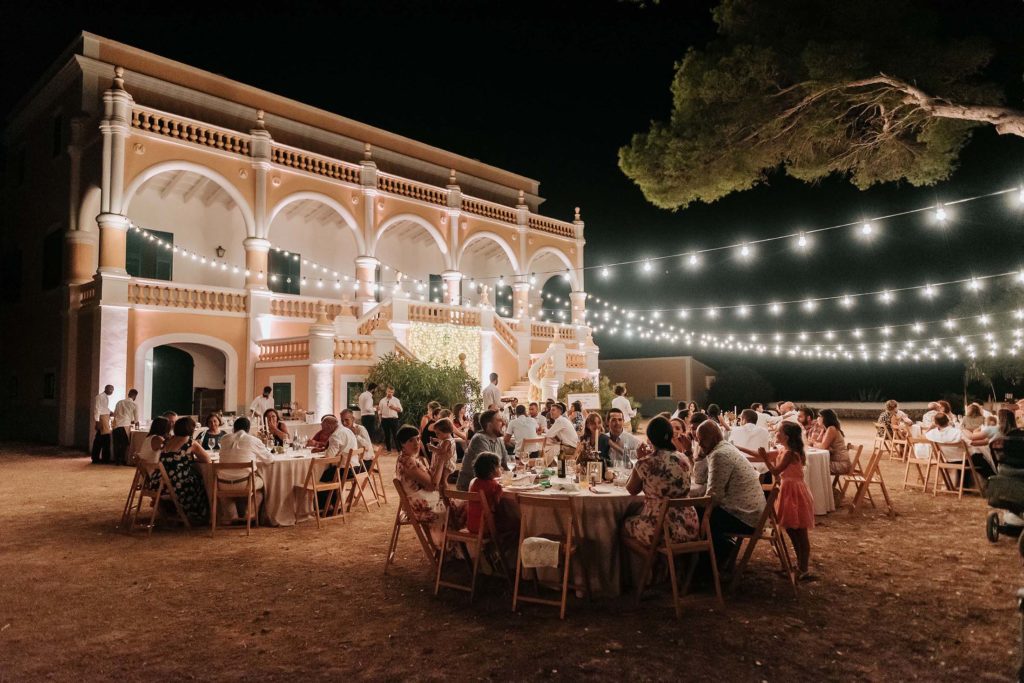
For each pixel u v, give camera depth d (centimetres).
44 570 620
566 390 2212
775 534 578
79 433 1641
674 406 3575
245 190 1838
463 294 2658
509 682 390
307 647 444
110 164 1589
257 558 663
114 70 1767
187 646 447
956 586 562
